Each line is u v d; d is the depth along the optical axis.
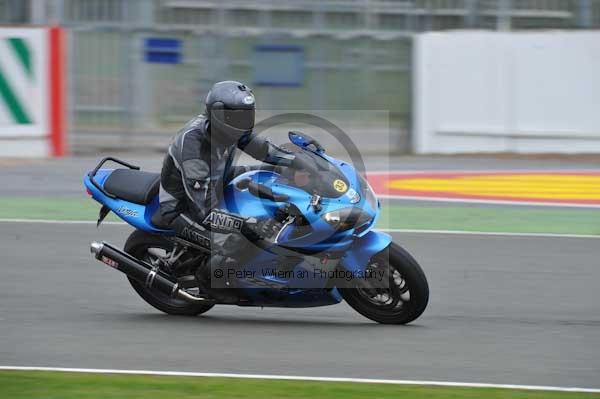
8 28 46.59
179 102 51.12
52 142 48.06
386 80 51.62
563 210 37.53
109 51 50.22
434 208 37.59
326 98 51.66
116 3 50.41
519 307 24.86
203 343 21.44
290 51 51.47
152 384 18.27
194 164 21.73
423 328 22.81
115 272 28.09
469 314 24.14
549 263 29.52
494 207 37.97
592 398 17.75
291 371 19.52
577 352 21.14
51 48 47.34
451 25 52.00
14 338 21.75
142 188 23.30
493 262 29.55
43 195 39.06
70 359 20.20
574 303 25.30
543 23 51.50
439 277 27.80
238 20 51.94
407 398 17.58
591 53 48.59
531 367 20.02
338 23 52.22
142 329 22.58
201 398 17.39
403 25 52.16
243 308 24.88
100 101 50.28
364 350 20.98
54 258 29.45
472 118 49.78
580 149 49.16
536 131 49.28
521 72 49.06
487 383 18.89
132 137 50.59
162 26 50.56
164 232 22.78
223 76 51.34
